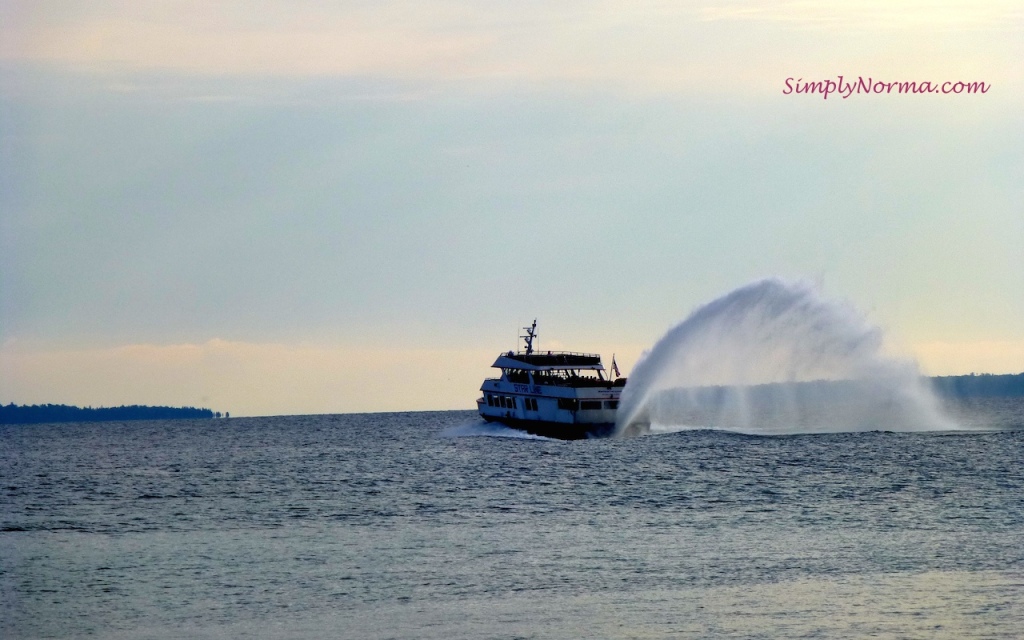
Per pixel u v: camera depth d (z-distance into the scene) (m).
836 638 78.75
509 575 99.56
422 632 82.12
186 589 96.56
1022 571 96.94
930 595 89.38
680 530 121.31
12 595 95.31
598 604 89.00
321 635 82.06
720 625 82.38
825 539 114.19
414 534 121.69
